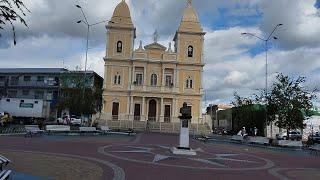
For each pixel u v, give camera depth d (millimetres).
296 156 29172
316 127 71438
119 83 79125
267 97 46688
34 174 12875
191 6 82750
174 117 78312
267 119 47688
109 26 79562
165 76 79938
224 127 93375
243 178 15445
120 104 78688
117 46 79875
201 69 80188
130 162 18484
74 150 22812
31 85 84000
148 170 16047
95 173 14211
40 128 38188
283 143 39156
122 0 81375
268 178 15898
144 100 78750
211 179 14617
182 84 79875
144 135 50656
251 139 43469
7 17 9773
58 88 80500
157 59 79875
